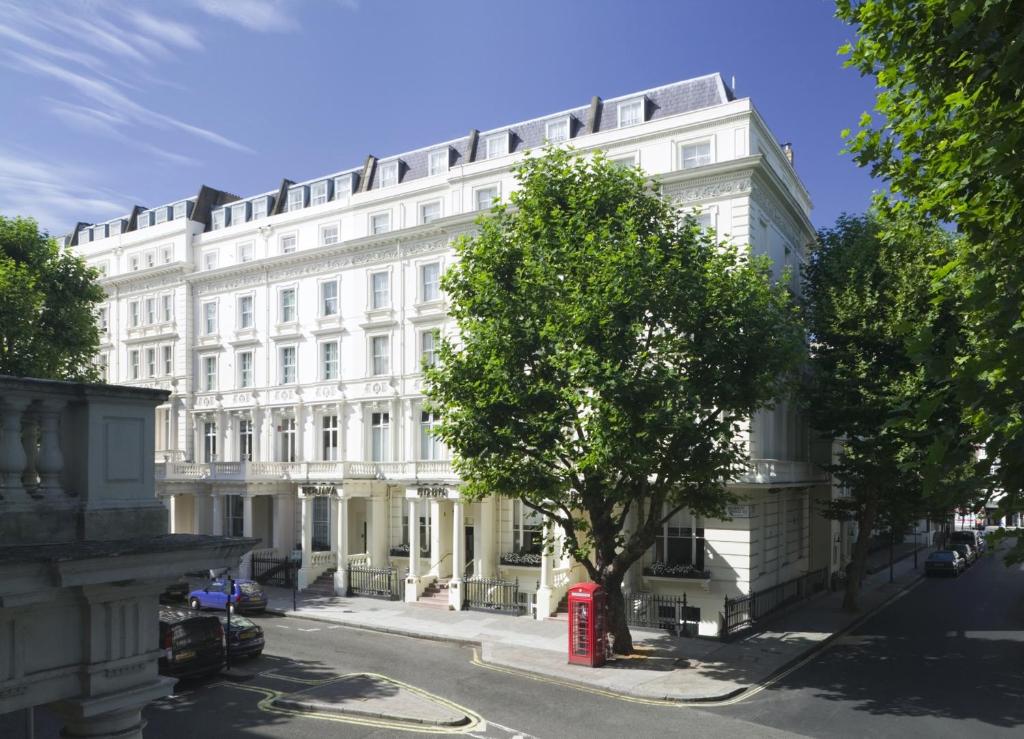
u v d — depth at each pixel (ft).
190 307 142.92
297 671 66.33
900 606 104.37
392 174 127.54
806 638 79.05
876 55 35.32
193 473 126.11
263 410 131.64
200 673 61.93
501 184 109.50
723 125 92.94
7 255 94.17
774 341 65.41
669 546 92.43
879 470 87.66
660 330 75.92
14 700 18.39
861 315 87.66
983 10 22.88
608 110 107.24
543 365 67.21
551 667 66.44
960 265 31.81
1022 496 21.34
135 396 21.43
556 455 68.90
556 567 97.25
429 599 102.73
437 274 114.83
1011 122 24.73
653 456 64.64
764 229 96.27
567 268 67.05
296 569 110.11
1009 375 19.60
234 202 146.51
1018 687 60.03
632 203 70.03
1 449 18.74
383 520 116.16
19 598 17.40
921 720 51.78
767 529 94.38
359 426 120.16
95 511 20.10
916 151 36.68
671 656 70.54
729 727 50.88
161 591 21.71
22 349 89.61
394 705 54.24
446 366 71.10
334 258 125.49
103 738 20.54
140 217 169.78
